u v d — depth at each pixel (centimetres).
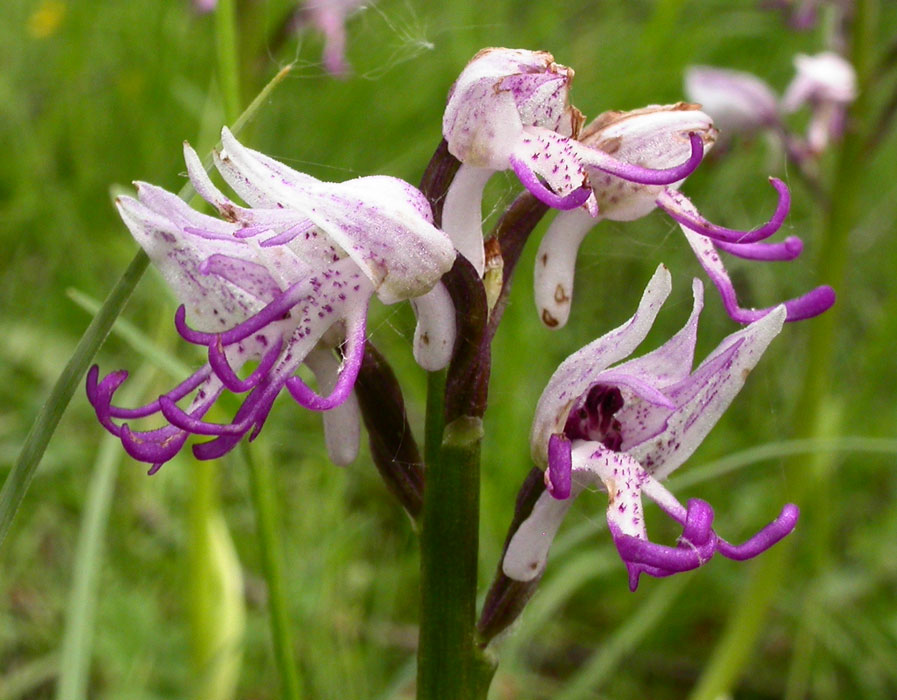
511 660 10
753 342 6
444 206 6
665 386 6
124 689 10
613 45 18
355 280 6
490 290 6
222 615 11
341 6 13
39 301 15
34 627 11
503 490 12
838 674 12
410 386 14
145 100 16
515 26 19
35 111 18
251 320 5
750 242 6
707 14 19
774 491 14
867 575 13
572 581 10
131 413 6
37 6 19
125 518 12
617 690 12
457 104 5
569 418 6
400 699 11
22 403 14
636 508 6
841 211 13
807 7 15
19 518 12
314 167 16
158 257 6
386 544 13
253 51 11
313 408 5
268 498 8
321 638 10
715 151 15
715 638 13
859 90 13
